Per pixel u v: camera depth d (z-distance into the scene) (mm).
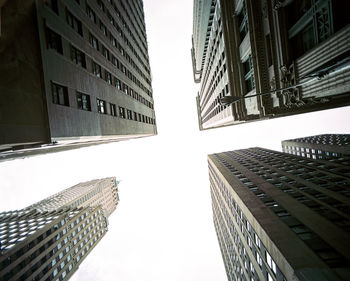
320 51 12477
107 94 25766
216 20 37688
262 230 24719
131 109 36688
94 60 23094
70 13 19062
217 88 45031
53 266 49875
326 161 52906
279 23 16547
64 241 55656
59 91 16016
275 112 21078
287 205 29203
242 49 24375
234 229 44938
